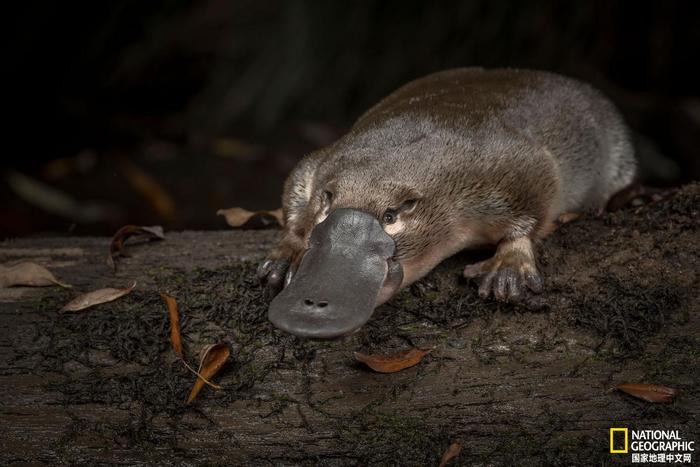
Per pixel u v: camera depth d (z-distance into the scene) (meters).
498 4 10.40
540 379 3.78
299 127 10.81
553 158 4.73
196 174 10.09
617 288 4.16
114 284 4.59
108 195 9.72
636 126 10.34
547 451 3.51
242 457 3.59
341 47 10.72
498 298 4.16
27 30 11.71
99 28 11.88
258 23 11.02
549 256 4.46
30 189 9.83
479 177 4.28
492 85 5.16
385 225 4.00
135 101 12.03
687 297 4.09
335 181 4.09
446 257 4.46
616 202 6.00
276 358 3.96
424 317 4.13
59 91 11.95
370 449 3.57
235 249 4.98
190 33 11.59
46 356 4.05
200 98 11.21
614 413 3.62
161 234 5.12
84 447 3.66
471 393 3.74
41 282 4.55
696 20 10.98
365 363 3.85
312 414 3.71
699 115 10.36
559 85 5.38
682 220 4.50
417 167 4.14
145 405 3.79
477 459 3.51
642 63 11.13
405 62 10.66
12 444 3.68
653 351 3.85
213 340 4.09
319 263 3.74
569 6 10.46
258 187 9.76
